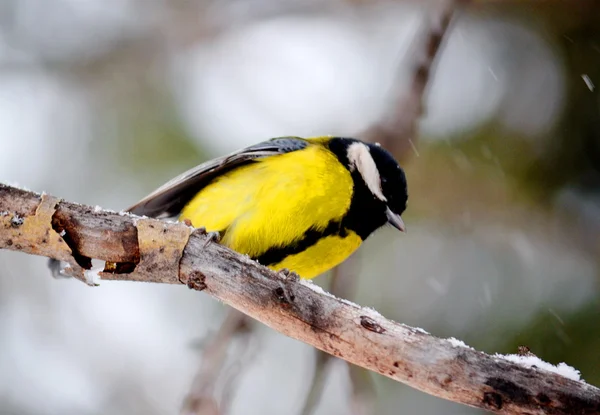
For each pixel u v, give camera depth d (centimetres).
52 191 1160
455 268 1098
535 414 502
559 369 509
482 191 1116
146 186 1132
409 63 978
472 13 1195
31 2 1305
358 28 1360
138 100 1216
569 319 982
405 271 1108
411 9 1348
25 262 1195
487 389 512
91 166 1172
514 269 1080
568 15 1130
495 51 1174
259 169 756
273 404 1102
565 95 1105
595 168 1076
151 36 1306
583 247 1068
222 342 803
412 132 982
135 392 1108
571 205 1084
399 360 536
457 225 1123
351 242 793
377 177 821
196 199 775
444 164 1123
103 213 588
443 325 1052
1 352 1139
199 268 588
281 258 758
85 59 1287
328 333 560
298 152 779
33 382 1119
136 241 587
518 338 984
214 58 1306
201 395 777
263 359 1130
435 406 1011
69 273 596
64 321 1173
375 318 552
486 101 1138
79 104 1241
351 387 807
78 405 1100
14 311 1173
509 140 1113
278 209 736
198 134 1154
